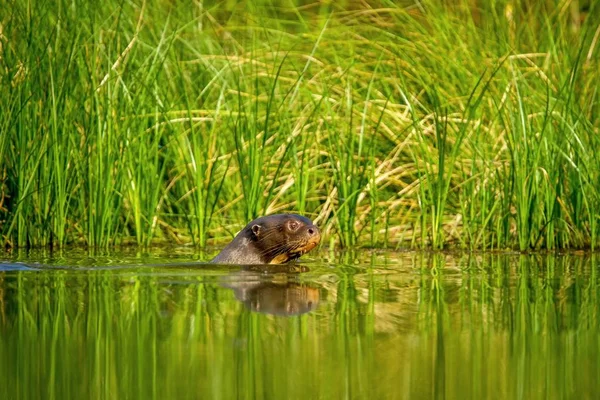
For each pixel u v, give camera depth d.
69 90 34.50
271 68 39.88
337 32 41.66
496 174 35.28
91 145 34.97
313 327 20.50
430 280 26.70
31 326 20.78
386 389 16.27
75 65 34.91
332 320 21.22
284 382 16.61
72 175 35.06
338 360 18.03
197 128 37.66
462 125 35.06
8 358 18.22
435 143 37.53
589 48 40.16
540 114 36.00
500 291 25.00
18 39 34.47
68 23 35.41
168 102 36.88
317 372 17.23
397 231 36.25
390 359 18.14
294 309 22.36
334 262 30.56
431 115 36.56
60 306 22.70
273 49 41.06
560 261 30.98
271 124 37.94
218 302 23.12
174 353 18.55
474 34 40.72
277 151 37.50
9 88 33.56
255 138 34.72
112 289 24.91
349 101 37.50
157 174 36.38
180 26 40.31
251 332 20.08
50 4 35.59
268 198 34.47
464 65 39.59
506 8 42.06
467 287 25.59
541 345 19.38
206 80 39.09
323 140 38.28
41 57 33.38
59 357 18.34
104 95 34.88
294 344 19.11
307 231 29.64
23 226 34.28
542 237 34.59
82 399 15.82
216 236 36.38
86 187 35.34
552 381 16.95
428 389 16.36
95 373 17.25
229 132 37.75
